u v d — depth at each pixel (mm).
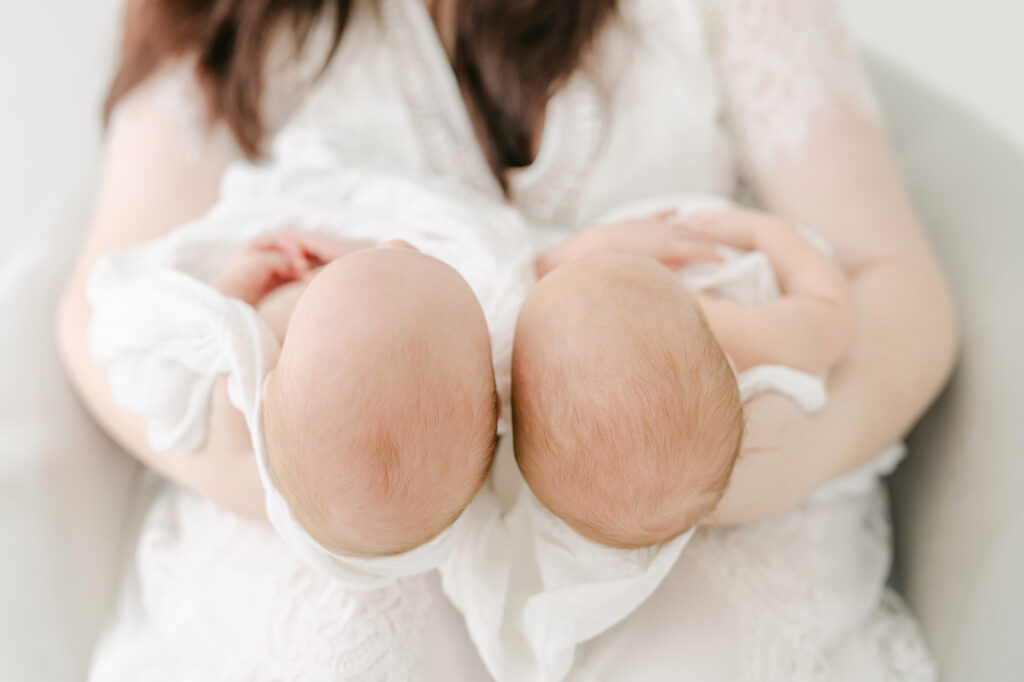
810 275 717
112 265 758
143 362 672
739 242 760
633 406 529
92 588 788
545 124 880
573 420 535
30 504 749
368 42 898
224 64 916
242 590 693
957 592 754
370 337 506
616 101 906
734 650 657
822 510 766
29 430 776
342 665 638
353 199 810
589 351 534
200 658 693
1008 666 713
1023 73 1512
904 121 1091
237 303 589
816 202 876
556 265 717
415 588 677
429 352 511
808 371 690
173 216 902
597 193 912
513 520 645
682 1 911
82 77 1392
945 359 794
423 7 884
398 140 903
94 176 1084
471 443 524
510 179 904
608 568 585
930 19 1507
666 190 935
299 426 508
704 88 917
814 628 701
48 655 744
